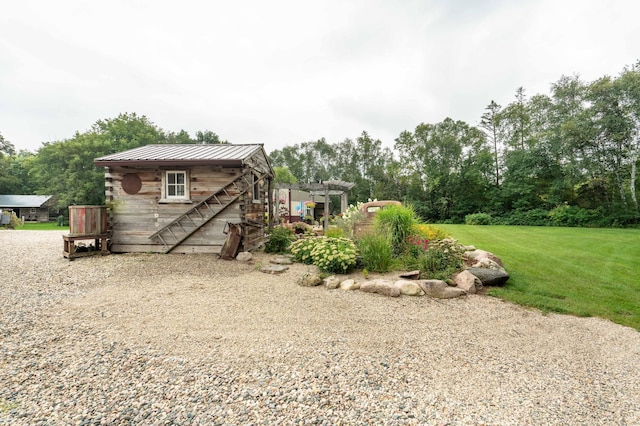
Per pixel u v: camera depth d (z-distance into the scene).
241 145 9.28
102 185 28.06
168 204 7.59
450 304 4.31
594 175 20.23
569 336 3.34
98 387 2.21
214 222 7.52
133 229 7.64
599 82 19.38
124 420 1.87
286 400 2.10
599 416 2.04
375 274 5.52
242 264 6.52
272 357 2.70
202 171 7.56
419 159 30.86
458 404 2.12
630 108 18.39
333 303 4.22
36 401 2.04
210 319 3.56
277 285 5.04
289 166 47.59
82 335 3.06
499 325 3.60
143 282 5.11
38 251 7.80
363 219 9.02
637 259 7.26
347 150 43.56
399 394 2.21
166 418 1.89
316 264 6.04
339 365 2.59
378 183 33.16
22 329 3.17
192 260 6.79
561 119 22.14
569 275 5.75
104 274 5.55
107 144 28.31
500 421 1.95
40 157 30.41
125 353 2.71
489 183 26.59
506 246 9.38
